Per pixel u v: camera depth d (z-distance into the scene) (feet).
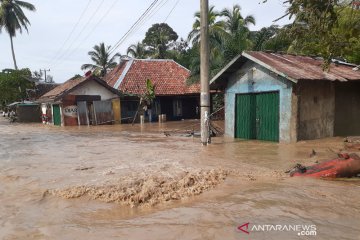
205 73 43.70
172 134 62.03
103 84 97.04
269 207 16.89
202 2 43.24
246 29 87.71
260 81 46.44
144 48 168.35
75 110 95.40
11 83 141.08
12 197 21.24
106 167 29.07
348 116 48.49
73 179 24.86
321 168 23.45
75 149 43.50
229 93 52.65
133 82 107.45
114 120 98.84
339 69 47.37
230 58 82.58
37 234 15.10
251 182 21.98
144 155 35.37
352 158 23.17
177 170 25.52
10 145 50.44
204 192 20.13
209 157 33.04
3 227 16.20
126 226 15.40
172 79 112.37
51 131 77.36
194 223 15.19
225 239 13.35
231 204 17.58
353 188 20.17
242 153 35.40
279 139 43.52
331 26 19.93
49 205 19.31
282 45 79.97
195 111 113.39
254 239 13.23
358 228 14.14
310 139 43.06
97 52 156.97
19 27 162.30
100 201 19.35
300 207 16.80
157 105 108.58
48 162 33.68
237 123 51.49
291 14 20.17
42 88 158.30
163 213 16.87
